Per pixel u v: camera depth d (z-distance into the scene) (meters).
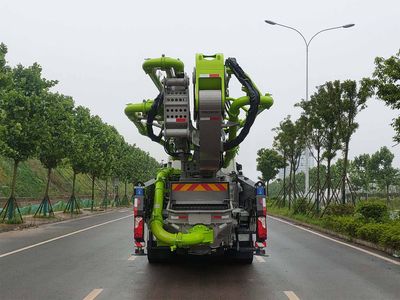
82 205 42.56
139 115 9.59
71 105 27.48
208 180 9.73
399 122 14.16
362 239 14.43
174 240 8.56
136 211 9.52
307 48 26.84
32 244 14.10
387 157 44.91
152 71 8.87
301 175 56.06
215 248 8.94
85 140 33.06
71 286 7.92
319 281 8.45
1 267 9.83
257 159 48.09
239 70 8.80
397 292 7.54
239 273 9.27
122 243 14.42
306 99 25.78
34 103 21.36
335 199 23.12
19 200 32.72
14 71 21.77
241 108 9.21
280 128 32.31
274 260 11.02
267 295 7.29
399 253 11.64
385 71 13.99
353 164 47.22
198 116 8.53
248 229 9.71
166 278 8.70
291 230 19.45
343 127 20.67
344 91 20.84
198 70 8.31
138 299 7.00
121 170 52.16
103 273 9.20
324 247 13.62
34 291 7.50
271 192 72.56
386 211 16.55
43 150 25.38
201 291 7.57
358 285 8.09
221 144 8.88
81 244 14.14
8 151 19.78
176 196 9.34
